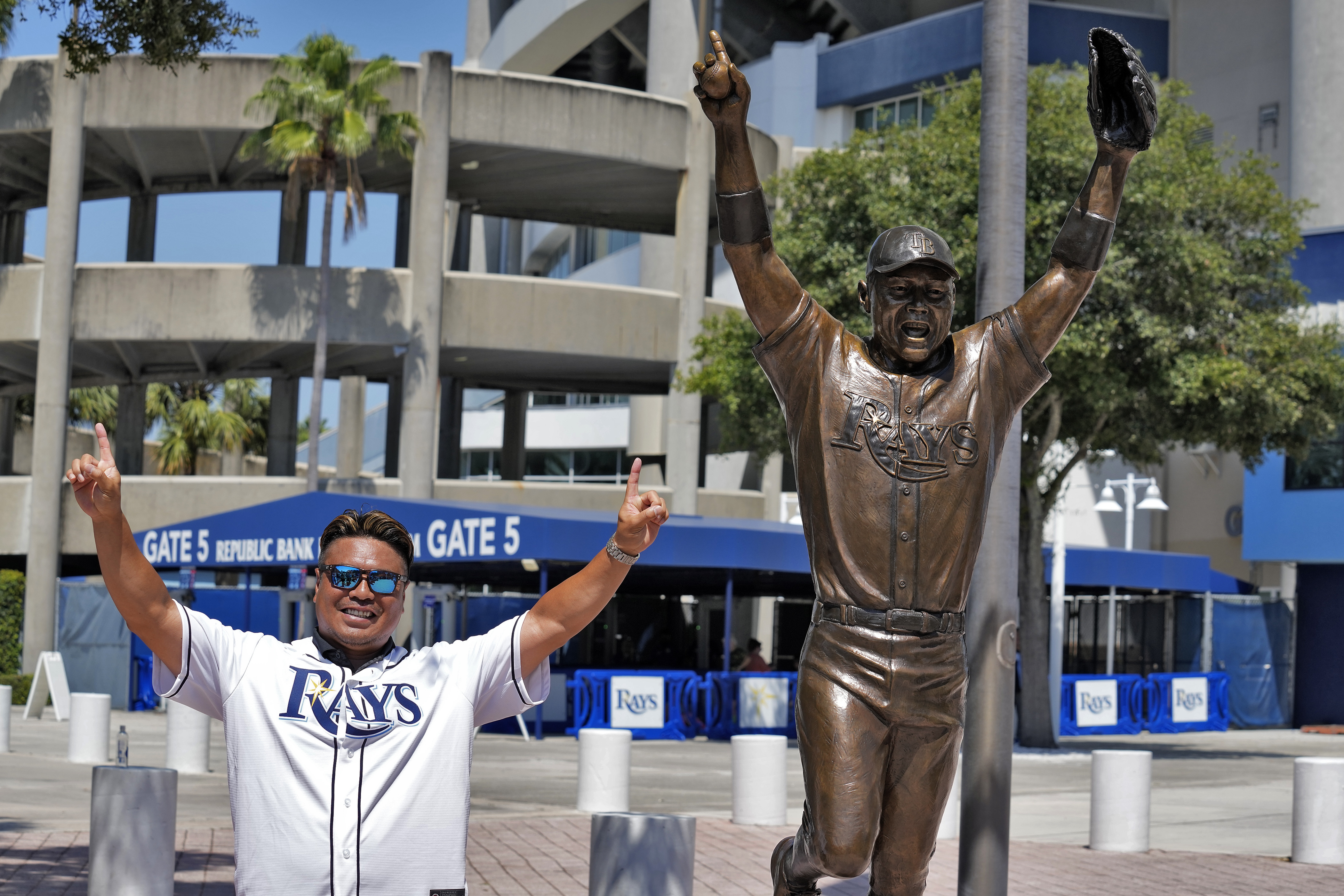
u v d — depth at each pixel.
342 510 22.31
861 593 4.84
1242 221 20.50
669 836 6.14
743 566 20.95
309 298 32.50
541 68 52.03
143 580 3.22
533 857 9.82
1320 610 29.08
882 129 21.03
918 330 4.91
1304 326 27.25
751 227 4.96
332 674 3.29
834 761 4.76
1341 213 32.81
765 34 51.22
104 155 36.62
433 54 33.03
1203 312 19.48
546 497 33.47
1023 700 20.72
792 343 5.04
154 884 7.56
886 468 4.86
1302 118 33.75
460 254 39.53
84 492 3.16
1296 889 9.06
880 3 49.12
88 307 32.94
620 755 12.64
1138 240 18.88
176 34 12.21
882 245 4.95
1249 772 17.97
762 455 24.47
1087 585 24.89
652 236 43.59
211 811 12.08
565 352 33.56
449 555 20.70
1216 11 38.91
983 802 6.93
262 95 31.75
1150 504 24.98
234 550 24.59
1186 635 28.58
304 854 3.14
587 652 32.19
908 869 5.01
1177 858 10.35
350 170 32.38
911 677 4.79
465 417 55.81
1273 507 29.03
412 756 3.26
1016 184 7.45
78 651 26.97
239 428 52.34
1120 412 20.17
